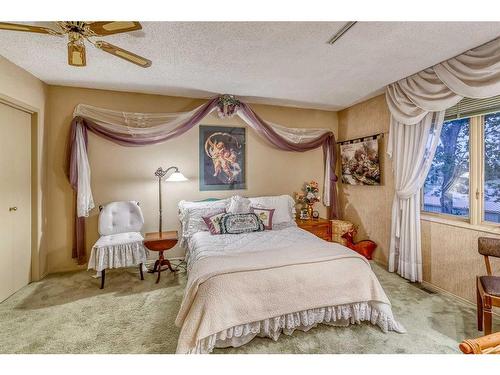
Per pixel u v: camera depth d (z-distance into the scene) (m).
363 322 2.19
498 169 2.37
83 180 3.23
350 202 4.34
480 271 2.43
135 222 3.40
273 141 4.09
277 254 2.25
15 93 2.66
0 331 2.06
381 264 3.67
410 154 3.03
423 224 3.00
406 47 2.30
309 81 3.16
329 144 4.46
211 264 2.05
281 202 3.80
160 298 2.62
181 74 2.94
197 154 3.88
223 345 1.86
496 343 0.89
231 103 3.63
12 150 2.71
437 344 1.91
